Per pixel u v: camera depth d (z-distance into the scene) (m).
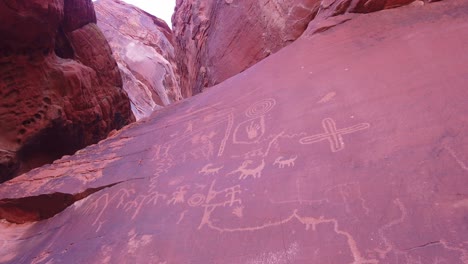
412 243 1.42
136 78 20.28
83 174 3.58
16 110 6.84
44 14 6.73
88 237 2.58
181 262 1.89
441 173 1.69
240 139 2.90
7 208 3.65
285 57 4.03
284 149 2.46
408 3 3.75
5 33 6.44
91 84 9.01
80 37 9.60
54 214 3.47
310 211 1.83
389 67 2.81
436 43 2.84
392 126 2.17
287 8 6.09
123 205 2.79
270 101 3.23
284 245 1.70
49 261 2.48
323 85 3.03
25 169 7.08
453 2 3.41
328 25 4.09
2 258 2.99
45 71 7.36
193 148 3.16
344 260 1.48
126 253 2.16
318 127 2.51
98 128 9.16
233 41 7.64
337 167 2.05
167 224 2.27
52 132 7.46
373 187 1.79
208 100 4.12
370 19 3.85
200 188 2.51
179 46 12.38
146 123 4.38
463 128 1.89
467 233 1.36
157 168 3.11
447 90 2.23
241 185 2.32
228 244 1.87
